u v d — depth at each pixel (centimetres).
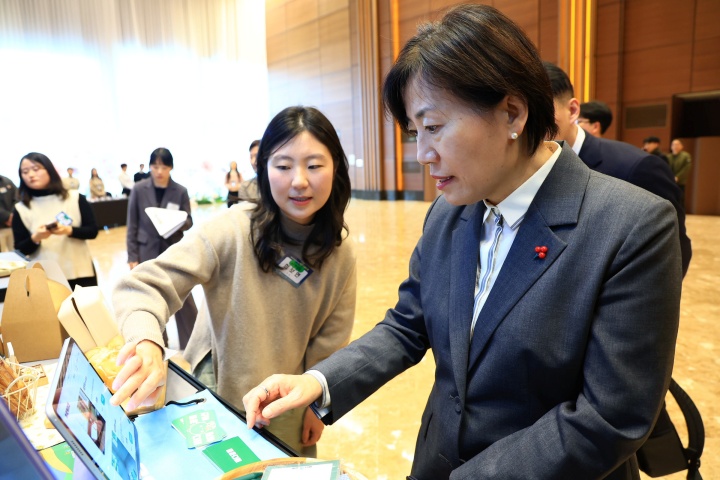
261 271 130
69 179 1052
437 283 95
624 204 73
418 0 1060
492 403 83
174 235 318
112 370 102
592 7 866
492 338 81
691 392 251
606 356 71
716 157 791
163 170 317
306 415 137
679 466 130
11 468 45
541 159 81
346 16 1204
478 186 75
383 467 207
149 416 95
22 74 1149
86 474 73
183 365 230
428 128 74
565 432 72
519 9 941
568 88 173
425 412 104
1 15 1112
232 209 134
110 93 1266
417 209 1021
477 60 67
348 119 1259
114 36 1260
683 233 171
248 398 89
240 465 81
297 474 75
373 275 504
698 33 789
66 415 59
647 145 786
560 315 75
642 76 854
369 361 101
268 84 1496
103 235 925
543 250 77
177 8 1366
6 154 1152
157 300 113
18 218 292
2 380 102
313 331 145
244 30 1485
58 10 1177
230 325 130
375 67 1150
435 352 95
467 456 87
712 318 347
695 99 852
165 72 1364
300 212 122
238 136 1512
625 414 69
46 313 138
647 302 69
